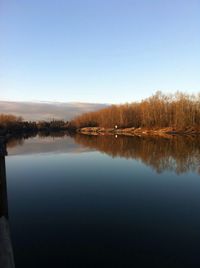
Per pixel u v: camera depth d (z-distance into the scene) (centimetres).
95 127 12288
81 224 1109
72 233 1021
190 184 1800
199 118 8019
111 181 1905
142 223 1123
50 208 1311
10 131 10906
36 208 1309
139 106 10494
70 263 815
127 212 1255
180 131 7650
